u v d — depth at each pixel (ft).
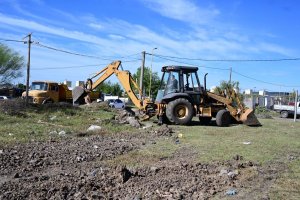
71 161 32.50
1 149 35.47
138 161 33.24
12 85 184.96
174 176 27.99
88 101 75.97
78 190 23.88
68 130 50.70
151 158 34.55
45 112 68.95
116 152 37.17
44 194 22.75
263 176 28.50
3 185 24.45
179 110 64.69
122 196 23.27
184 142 44.78
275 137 51.31
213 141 45.80
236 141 46.19
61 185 24.45
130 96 69.51
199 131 55.88
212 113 67.31
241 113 67.67
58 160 32.45
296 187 25.72
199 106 66.74
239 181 26.94
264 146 42.80
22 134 44.68
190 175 28.35
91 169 29.76
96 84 74.64
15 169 29.17
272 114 146.10
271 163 33.55
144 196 23.17
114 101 156.15
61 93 111.14
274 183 26.68
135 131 53.93
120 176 26.58
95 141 43.91
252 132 56.44
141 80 130.72
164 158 34.91
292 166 32.53
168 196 23.04
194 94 66.54
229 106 67.51
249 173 29.07
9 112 63.05
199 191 24.36
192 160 33.96
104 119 63.36
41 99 104.32
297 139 50.44
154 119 72.54
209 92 67.36
